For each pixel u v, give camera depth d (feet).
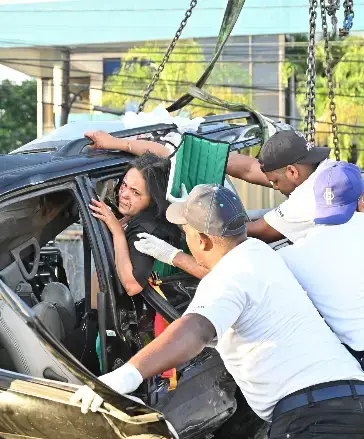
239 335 10.57
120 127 15.81
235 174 16.70
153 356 9.66
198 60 84.53
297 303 10.66
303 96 84.17
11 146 103.60
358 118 82.79
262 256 10.73
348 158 82.94
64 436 10.50
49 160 13.25
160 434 10.04
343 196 11.78
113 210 14.58
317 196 11.96
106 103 88.74
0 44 84.79
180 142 14.46
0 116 103.91
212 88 85.30
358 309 11.53
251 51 87.30
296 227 13.52
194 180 14.62
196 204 10.72
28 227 13.79
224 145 14.57
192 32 82.48
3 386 10.85
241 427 14.49
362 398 10.34
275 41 86.38
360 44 79.20
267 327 10.48
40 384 10.68
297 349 10.50
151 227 13.29
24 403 10.63
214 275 10.46
